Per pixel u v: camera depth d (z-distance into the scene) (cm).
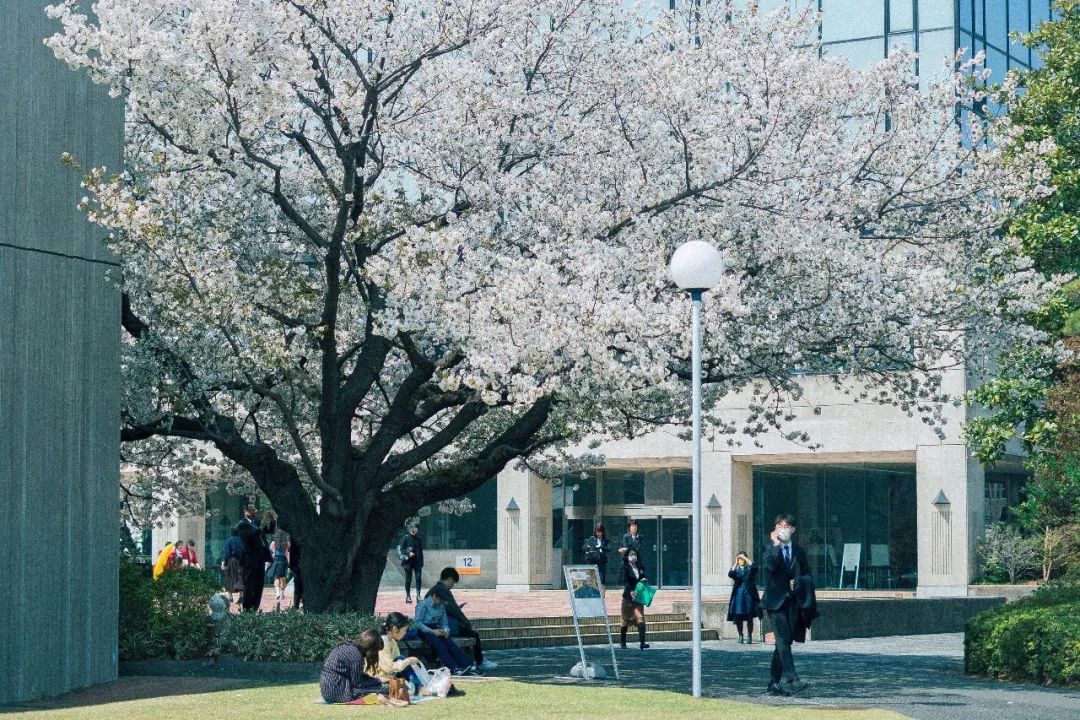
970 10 3712
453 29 1773
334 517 1903
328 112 1798
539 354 1620
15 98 1551
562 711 1359
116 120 1750
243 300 1734
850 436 3747
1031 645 1772
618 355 1731
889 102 2048
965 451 3612
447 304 1636
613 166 1869
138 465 2303
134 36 1504
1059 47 2506
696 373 1513
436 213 1920
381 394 2283
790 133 1945
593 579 1848
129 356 1917
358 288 1842
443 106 1869
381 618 1867
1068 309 2353
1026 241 2359
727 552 3934
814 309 1830
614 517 4228
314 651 1756
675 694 1530
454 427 1953
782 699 1563
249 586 2406
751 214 1838
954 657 2312
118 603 1734
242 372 1862
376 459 1947
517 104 1870
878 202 1986
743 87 1895
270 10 1562
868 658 2275
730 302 1672
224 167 1642
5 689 1502
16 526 1534
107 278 1706
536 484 4212
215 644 1803
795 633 1644
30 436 1564
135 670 1806
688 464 4100
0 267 1520
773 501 4031
